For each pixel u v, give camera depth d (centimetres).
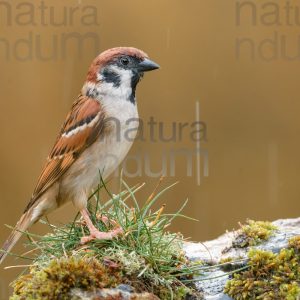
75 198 770
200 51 1291
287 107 1313
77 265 539
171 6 1280
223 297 581
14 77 1254
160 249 598
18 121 1254
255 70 1309
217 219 1274
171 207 1237
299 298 561
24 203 1245
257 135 1310
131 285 558
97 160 770
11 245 764
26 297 529
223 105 1298
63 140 771
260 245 624
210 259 634
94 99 774
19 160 1250
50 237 630
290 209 1303
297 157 1313
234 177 1299
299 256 584
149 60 783
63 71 1254
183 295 580
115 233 607
